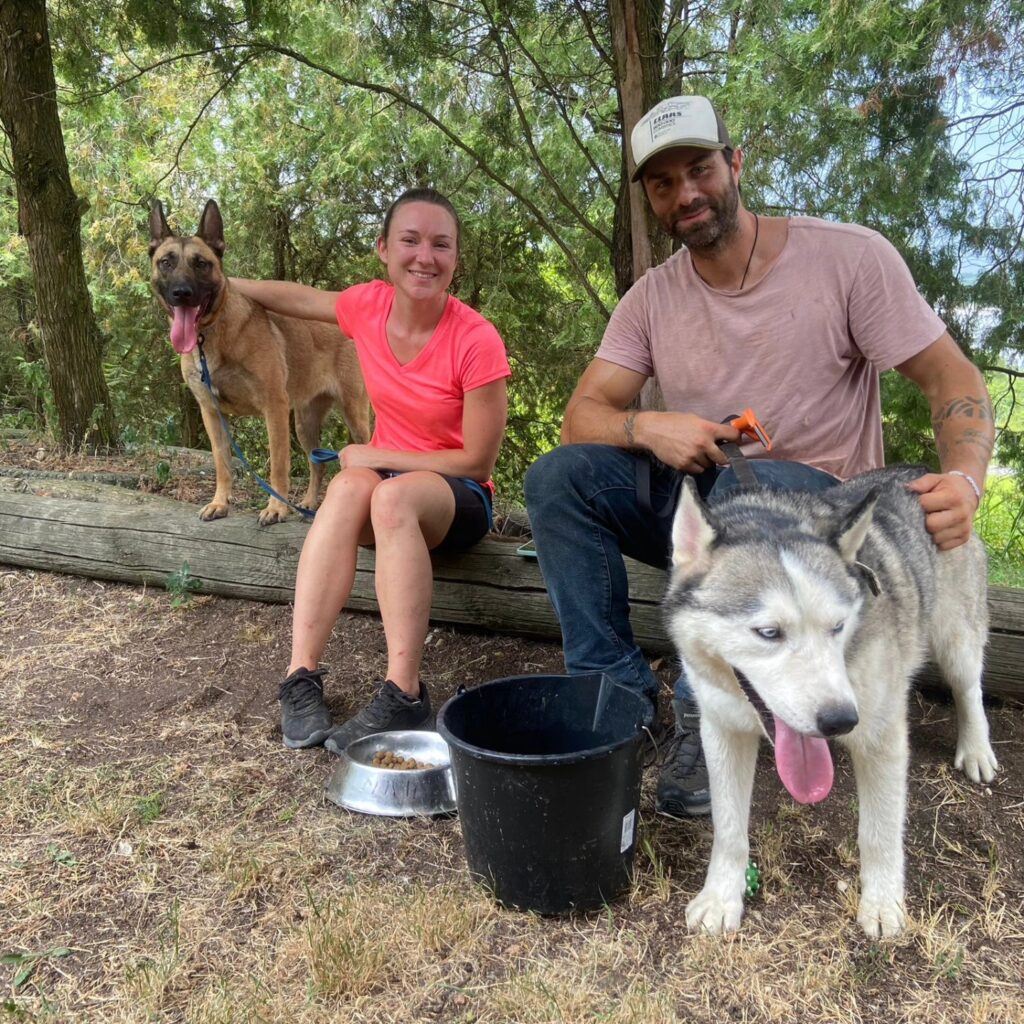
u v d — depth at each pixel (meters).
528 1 6.23
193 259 5.37
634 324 3.51
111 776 3.24
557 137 10.06
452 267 3.76
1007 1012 2.09
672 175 3.09
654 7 5.30
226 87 7.87
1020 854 2.73
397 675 3.41
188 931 2.41
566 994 2.12
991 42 6.43
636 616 4.03
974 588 3.05
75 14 7.46
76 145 13.22
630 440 3.22
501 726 2.83
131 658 4.28
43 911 2.49
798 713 2.00
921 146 7.00
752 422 2.93
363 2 7.24
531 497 3.26
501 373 3.81
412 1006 2.13
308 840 2.84
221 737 3.56
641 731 2.45
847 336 3.16
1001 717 3.57
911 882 2.59
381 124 11.38
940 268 7.21
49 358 7.14
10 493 5.36
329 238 13.91
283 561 4.63
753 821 2.89
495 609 4.28
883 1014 2.09
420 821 2.95
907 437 7.58
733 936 2.34
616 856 2.46
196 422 14.30
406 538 3.43
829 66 6.84
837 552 2.21
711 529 2.32
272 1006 2.11
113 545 4.95
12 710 3.80
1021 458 7.80
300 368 6.25
